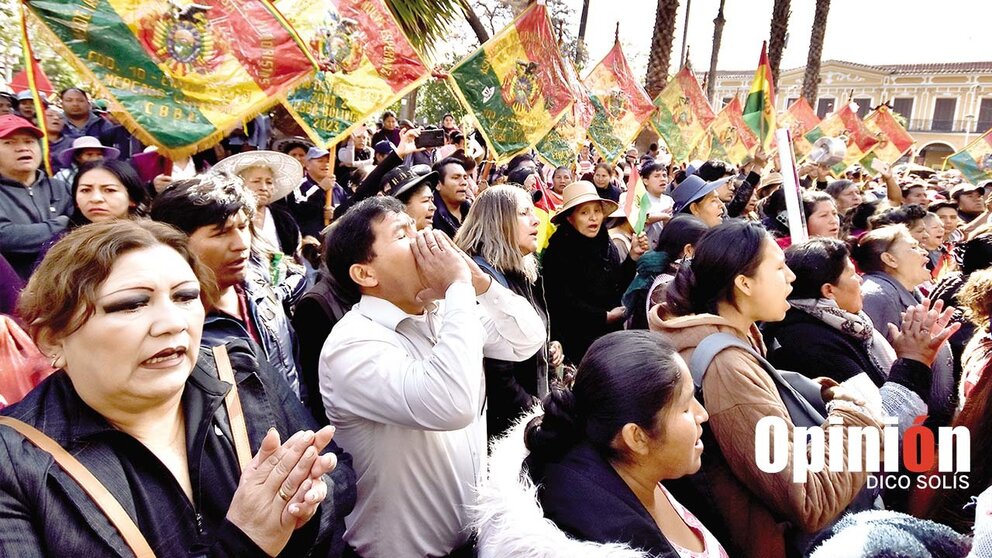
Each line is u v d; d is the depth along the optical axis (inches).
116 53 108.7
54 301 43.1
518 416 93.7
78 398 45.4
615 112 247.4
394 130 342.6
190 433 49.4
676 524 61.2
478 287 85.9
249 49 120.8
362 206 71.9
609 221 183.5
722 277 76.6
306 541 49.5
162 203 76.0
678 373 54.7
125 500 43.0
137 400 44.7
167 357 45.2
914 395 81.8
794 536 71.0
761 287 75.7
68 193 135.4
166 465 45.9
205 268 51.0
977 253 115.9
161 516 44.6
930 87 1770.4
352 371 64.7
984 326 82.5
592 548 48.0
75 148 167.6
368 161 249.3
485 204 110.7
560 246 144.9
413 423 62.1
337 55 149.3
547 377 113.2
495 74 184.7
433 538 67.9
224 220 75.5
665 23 519.8
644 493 56.8
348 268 71.3
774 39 647.8
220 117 118.3
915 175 412.2
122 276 43.8
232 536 42.3
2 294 92.4
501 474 55.7
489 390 92.9
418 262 68.6
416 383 61.6
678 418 54.4
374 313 69.9
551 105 195.8
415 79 158.9
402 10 296.5
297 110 146.4
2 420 42.8
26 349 64.4
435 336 74.5
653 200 229.8
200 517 47.4
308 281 126.1
